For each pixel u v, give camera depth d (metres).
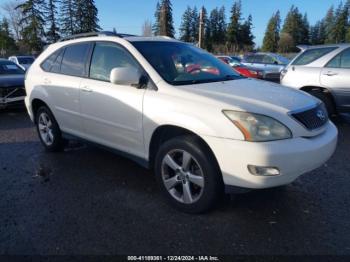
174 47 4.27
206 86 3.54
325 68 7.00
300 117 3.07
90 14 59.12
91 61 4.37
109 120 4.02
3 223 3.22
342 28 78.19
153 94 3.51
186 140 3.22
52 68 5.05
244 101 3.11
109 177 4.32
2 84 8.79
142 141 3.68
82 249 2.82
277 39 83.75
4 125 7.59
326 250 2.78
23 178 4.32
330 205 3.53
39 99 5.22
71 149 5.51
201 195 3.20
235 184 3.00
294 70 7.53
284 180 2.95
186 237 2.97
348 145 5.66
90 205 3.56
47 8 56.16
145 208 3.49
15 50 62.12
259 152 2.82
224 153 2.96
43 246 2.86
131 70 3.60
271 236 2.98
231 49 76.19
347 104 6.83
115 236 2.99
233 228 3.10
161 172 3.51
